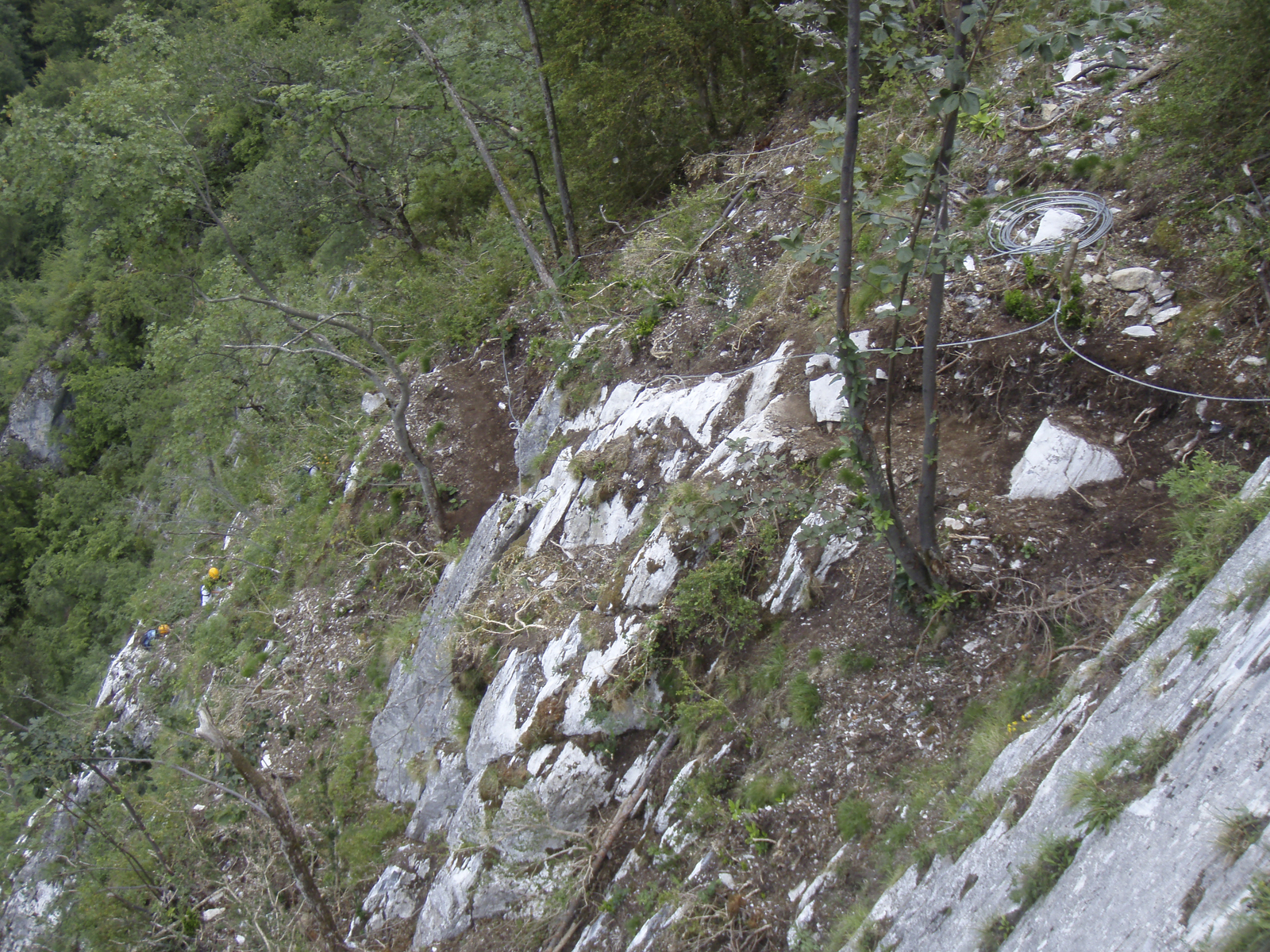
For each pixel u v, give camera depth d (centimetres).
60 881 1108
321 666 1096
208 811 1008
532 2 1375
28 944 1051
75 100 1212
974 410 632
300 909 831
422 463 1080
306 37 2008
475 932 670
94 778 1239
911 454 624
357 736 966
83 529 2533
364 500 1234
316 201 1864
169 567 1848
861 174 411
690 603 639
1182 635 346
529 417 1097
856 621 563
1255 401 513
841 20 1016
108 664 2064
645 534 752
